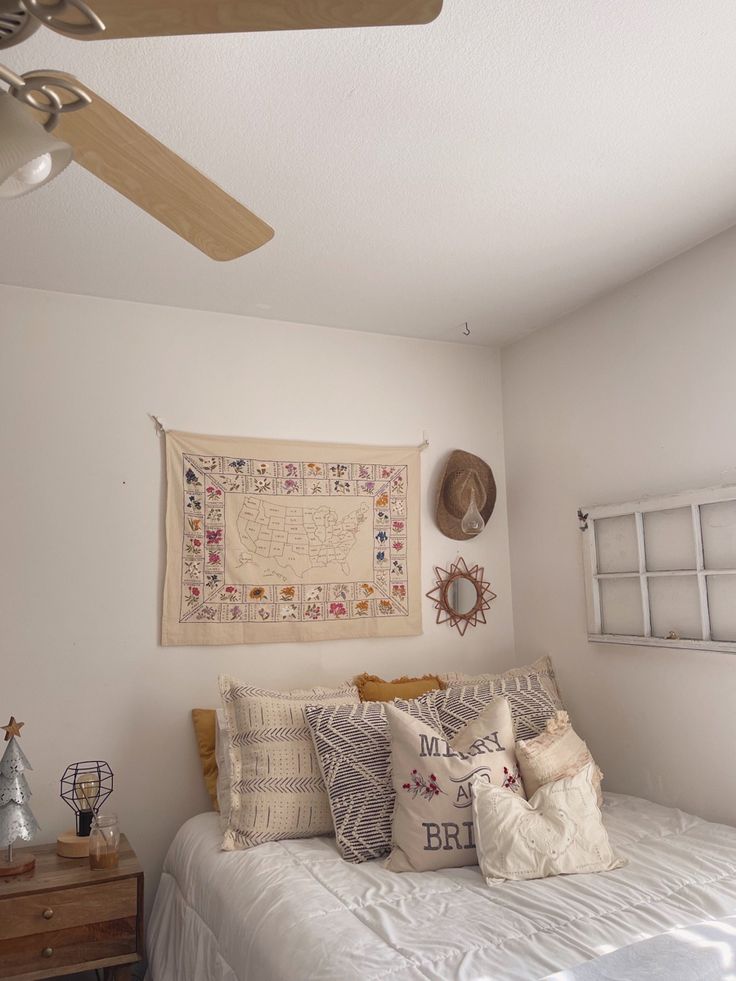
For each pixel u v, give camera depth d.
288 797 2.39
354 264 2.69
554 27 1.59
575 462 3.14
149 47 1.62
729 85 1.79
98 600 2.77
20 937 2.14
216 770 2.73
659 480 2.73
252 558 3.00
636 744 2.79
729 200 2.32
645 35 1.62
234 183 2.17
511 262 2.70
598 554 2.99
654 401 2.77
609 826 2.38
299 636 3.04
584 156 2.07
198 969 2.06
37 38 1.59
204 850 2.37
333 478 3.19
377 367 3.37
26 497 2.71
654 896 1.84
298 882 2.00
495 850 2.02
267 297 2.96
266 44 1.62
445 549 3.40
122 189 1.42
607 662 2.95
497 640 3.44
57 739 2.65
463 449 3.50
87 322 2.88
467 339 3.51
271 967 1.69
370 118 1.88
